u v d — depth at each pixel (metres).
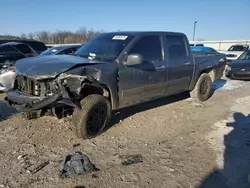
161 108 6.42
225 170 3.46
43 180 3.15
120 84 4.67
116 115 5.72
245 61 11.48
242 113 6.09
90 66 4.25
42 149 3.98
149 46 5.32
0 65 7.90
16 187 3.01
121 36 5.20
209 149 4.10
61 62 4.26
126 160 3.69
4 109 5.99
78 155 3.70
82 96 4.41
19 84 4.59
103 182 3.13
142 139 4.47
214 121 5.50
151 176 3.29
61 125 4.99
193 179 3.24
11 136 4.46
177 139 4.50
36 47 13.23
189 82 6.59
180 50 6.21
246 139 4.51
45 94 4.18
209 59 7.16
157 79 5.43
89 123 4.30
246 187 3.09
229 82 10.89
